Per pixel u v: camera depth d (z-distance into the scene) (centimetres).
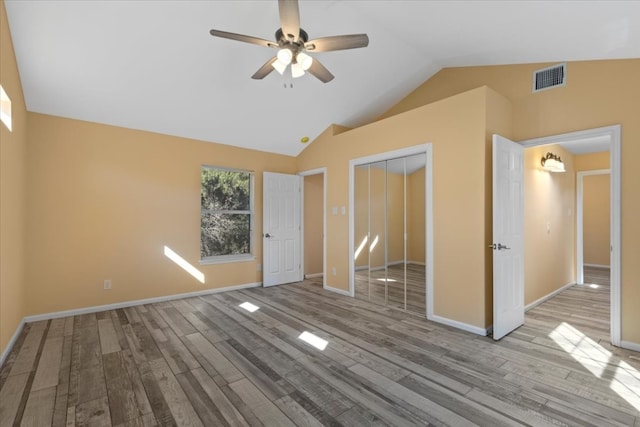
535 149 438
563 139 324
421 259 389
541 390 216
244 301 441
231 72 363
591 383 225
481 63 386
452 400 204
